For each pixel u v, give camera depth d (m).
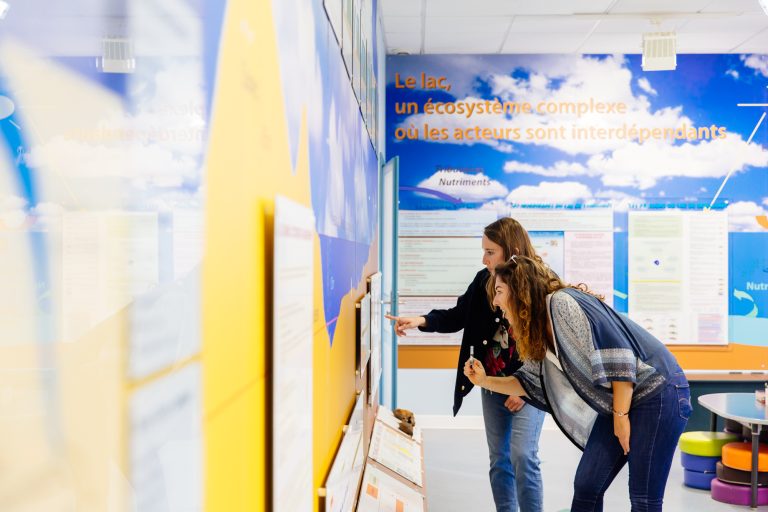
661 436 2.25
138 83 0.48
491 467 2.96
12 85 0.35
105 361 0.43
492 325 2.93
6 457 0.34
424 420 5.83
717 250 5.73
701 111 5.75
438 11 4.82
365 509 2.12
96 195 0.42
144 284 0.49
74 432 0.39
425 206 5.83
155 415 0.50
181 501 0.56
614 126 5.78
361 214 2.78
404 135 5.85
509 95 5.83
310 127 1.31
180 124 0.56
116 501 0.44
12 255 0.35
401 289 5.84
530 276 2.41
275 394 0.85
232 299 0.72
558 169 5.80
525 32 5.28
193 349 0.59
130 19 0.47
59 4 0.39
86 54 0.41
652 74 5.77
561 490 3.99
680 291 5.73
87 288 0.41
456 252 5.82
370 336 2.97
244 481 0.78
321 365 1.52
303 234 1.12
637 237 5.76
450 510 3.63
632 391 2.24
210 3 0.64
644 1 4.66
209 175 0.64
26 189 0.36
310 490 1.23
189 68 0.58
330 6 1.61
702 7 4.76
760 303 5.71
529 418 2.79
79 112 0.41
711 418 4.52
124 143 0.46
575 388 2.31
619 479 4.24
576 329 2.26
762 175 5.74
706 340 5.71
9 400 0.34
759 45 5.56
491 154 5.82
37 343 0.36
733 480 3.87
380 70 4.85
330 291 1.68
